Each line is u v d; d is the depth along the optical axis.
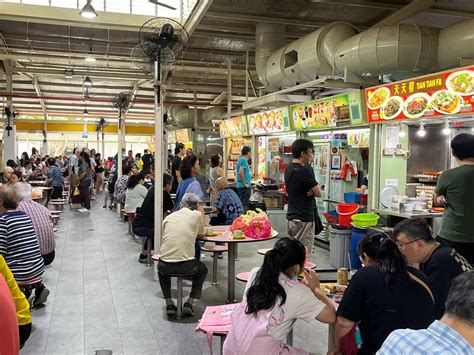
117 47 10.86
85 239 7.66
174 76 13.70
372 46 5.56
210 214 6.57
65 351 3.45
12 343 1.91
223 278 5.39
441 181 3.39
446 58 5.42
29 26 9.39
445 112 4.50
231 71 11.76
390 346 1.28
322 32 6.43
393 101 5.18
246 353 2.22
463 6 6.93
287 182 4.70
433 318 2.09
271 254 2.34
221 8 7.85
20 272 3.68
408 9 6.72
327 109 6.46
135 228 5.80
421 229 2.56
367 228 5.22
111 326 3.94
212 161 8.45
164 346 3.55
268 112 8.41
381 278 2.13
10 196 3.70
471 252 3.28
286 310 2.24
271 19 8.16
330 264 5.98
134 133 22.34
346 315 2.18
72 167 12.19
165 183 5.75
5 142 12.89
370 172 5.80
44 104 18.19
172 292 4.87
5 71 11.87
